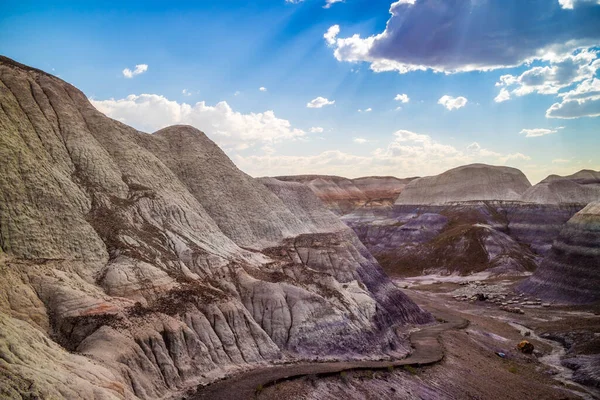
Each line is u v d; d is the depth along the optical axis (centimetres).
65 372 2769
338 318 5425
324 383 4278
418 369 5166
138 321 3831
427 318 7969
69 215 4441
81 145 5444
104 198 5103
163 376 3631
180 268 5009
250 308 5172
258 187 8200
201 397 3603
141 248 4825
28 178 4322
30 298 3559
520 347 6744
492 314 9162
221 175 7481
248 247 6819
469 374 5359
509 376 5566
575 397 5150
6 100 4900
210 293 4747
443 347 6112
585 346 6600
